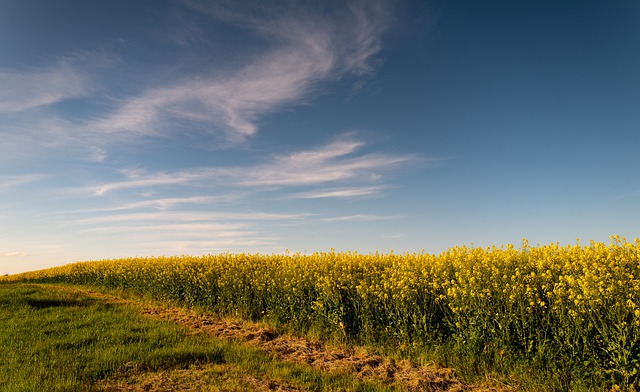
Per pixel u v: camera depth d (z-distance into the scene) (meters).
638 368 6.66
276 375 8.45
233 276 15.88
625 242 9.45
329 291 11.74
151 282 20.14
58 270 34.41
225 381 8.09
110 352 9.74
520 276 9.02
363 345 10.58
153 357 9.34
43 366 8.80
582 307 7.34
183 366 8.98
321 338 11.38
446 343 9.27
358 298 11.41
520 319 8.34
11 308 15.72
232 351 9.97
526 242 11.52
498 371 8.09
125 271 23.33
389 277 11.66
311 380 8.28
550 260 9.66
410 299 10.08
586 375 7.11
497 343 8.17
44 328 12.36
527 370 7.71
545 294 8.52
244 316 14.25
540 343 7.80
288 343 11.16
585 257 9.13
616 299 7.17
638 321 6.66
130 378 8.20
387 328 10.27
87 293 21.28
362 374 8.70
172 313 15.33
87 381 8.03
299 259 16.17
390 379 8.41
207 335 11.63
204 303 16.59
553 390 7.21
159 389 7.67
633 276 7.92
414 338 9.55
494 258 10.29
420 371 8.70
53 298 18.14
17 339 11.24
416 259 13.03
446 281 9.80
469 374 8.26
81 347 10.41
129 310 15.61
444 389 7.88
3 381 7.98
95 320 13.49
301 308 12.80
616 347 6.84
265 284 14.58
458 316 9.10
